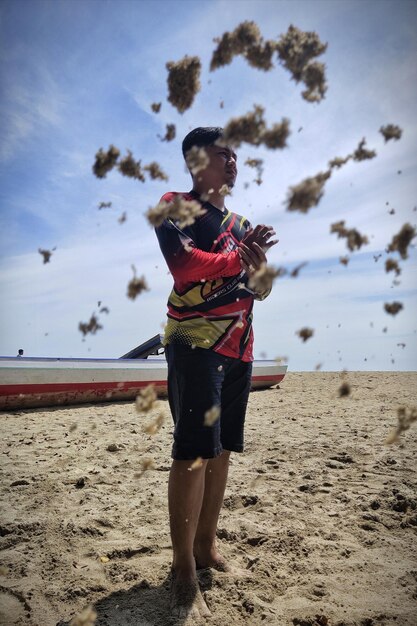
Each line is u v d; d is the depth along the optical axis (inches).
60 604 76.1
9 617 73.0
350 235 54.2
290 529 102.3
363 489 131.9
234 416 81.8
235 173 79.0
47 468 155.7
